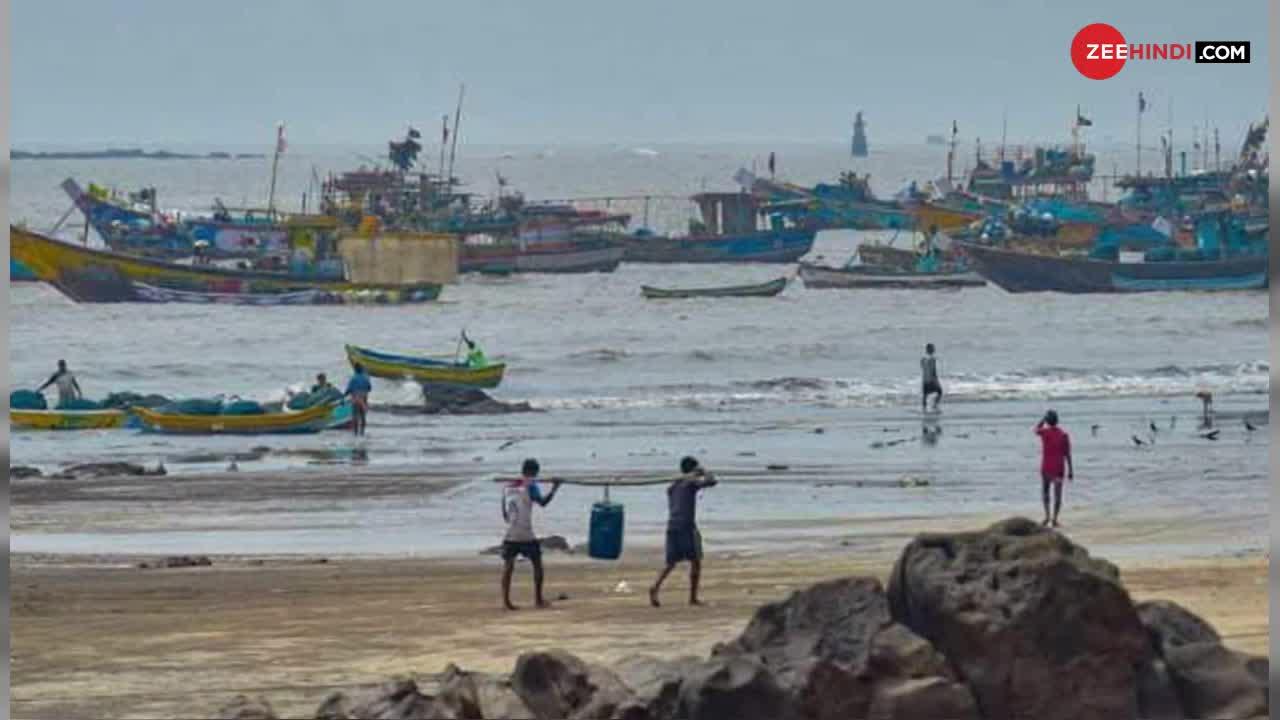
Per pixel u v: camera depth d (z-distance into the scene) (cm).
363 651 5309
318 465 11381
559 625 5675
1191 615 4231
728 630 5534
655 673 4100
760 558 7231
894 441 12394
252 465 11456
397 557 7506
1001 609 3972
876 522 8400
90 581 6794
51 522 8762
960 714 3950
